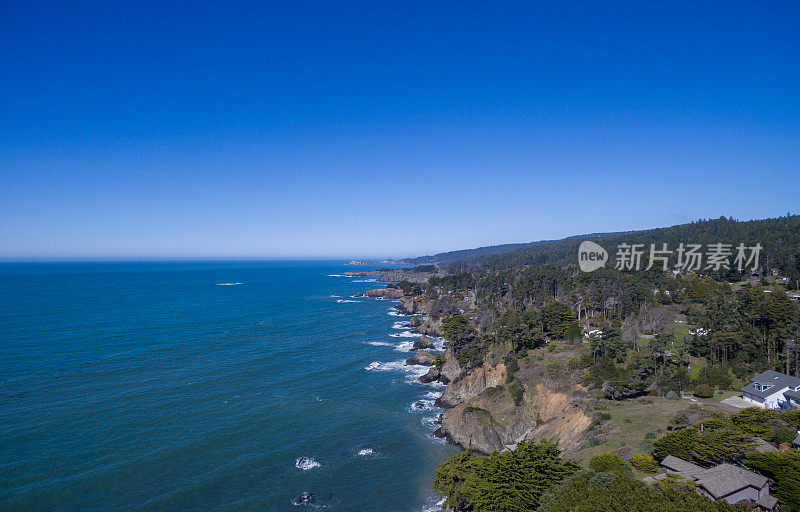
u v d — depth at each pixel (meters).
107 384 88.06
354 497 54.69
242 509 51.25
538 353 94.75
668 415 60.97
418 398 89.38
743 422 50.91
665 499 33.88
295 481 57.34
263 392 87.69
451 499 47.50
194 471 58.00
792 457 38.53
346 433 71.88
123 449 62.25
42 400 78.50
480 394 85.00
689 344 89.38
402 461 63.81
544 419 75.94
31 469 56.34
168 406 78.12
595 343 83.19
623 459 47.72
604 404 69.44
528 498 40.16
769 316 85.81
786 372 75.75
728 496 36.44
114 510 49.66
